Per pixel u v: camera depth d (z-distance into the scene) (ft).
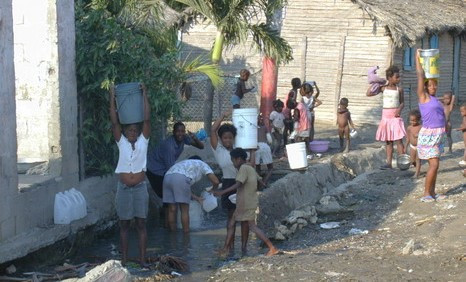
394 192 47.24
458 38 96.12
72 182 37.14
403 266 31.83
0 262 30.50
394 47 77.92
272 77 61.46
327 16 79.97
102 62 38.47
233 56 79.51
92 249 37.35
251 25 58.75
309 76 81.20
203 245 38.32
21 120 38.40
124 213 33.71
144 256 33.96
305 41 80.84
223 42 58.95
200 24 79.92
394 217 41.81
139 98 34.09
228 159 38.37
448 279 29.86
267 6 58.90
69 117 37.01
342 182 53.11
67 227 35.45
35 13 36.58
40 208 34.24
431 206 42.11
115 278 27.40
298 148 48.49
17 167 34.12
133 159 33.55
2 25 31.17
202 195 42.88
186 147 50.49
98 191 39.58
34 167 36.88
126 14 44.52
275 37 58.75
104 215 39.91
